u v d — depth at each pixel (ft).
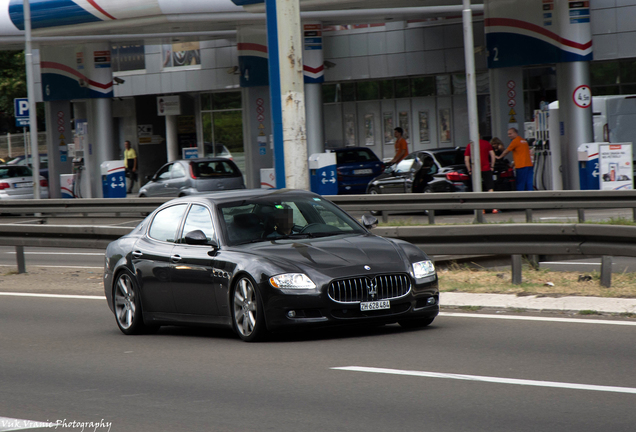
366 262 83.41
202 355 81.35
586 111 237.04
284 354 78.95
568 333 82.69
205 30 308.60
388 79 362.53
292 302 81.00
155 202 221.66
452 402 59.47
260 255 84.79
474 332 85.40
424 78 352.69
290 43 138.82
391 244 88.17
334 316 80.94
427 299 85.81
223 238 89.61
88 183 327.26
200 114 409.69
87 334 99.35
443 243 116.47
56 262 183.93
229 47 379.55
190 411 60.85
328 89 381.40
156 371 75.56
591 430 51.37
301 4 243.60
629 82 298.97
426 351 77.25
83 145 327.06
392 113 364.17
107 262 102.32
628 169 221.87
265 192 96.07
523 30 242.37
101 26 275.18
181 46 394.52
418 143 357.82
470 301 103.19
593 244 105.40
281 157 141.49
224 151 402.93
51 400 66.74
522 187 232.94
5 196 325.83
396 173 254.47
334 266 82.38
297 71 139.44
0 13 287.07
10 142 563.48
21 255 159.84
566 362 70.59
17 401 66.90
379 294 82.38
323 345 82.33
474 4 262.67
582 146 222.07
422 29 339.98
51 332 101.40
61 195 333.62
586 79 236.84
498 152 241.35
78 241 149.18
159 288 94.53
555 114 241.76
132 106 437.17
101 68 323.98
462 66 332.39
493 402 58.85
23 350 90.07
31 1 283.79
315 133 270.46
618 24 291.58
